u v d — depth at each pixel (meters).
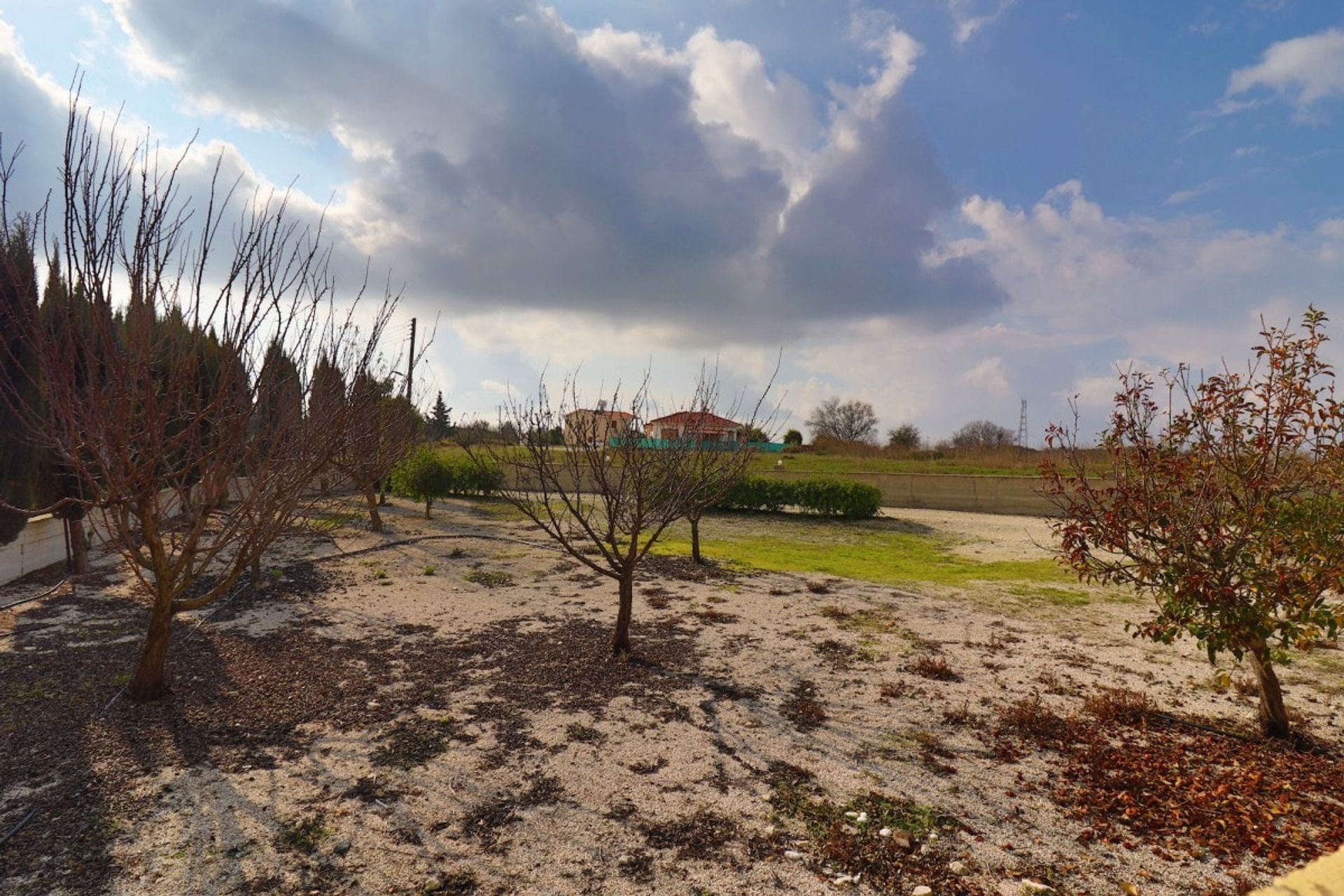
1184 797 3.91
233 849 3.26
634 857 3.30
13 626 6.55
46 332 4.84
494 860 3.25
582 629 7.10
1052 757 4.41
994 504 19.17
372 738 4.48
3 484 7.35
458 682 5.53
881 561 11.66
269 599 7.89
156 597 4.85
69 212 3.84
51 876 3.02
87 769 3.93
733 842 3.44
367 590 8.52
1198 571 4.17
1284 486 4.30
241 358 4.83
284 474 5.02
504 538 12.61
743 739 4.61
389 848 3.31
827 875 3.19
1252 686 5.64
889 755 4.41
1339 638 6.93
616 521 6.26
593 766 4.19
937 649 6.61
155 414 4.25
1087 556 4.89
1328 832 3.53
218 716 4.71
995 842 3.47
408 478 14.45
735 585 9.22
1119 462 4.94
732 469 7.20
